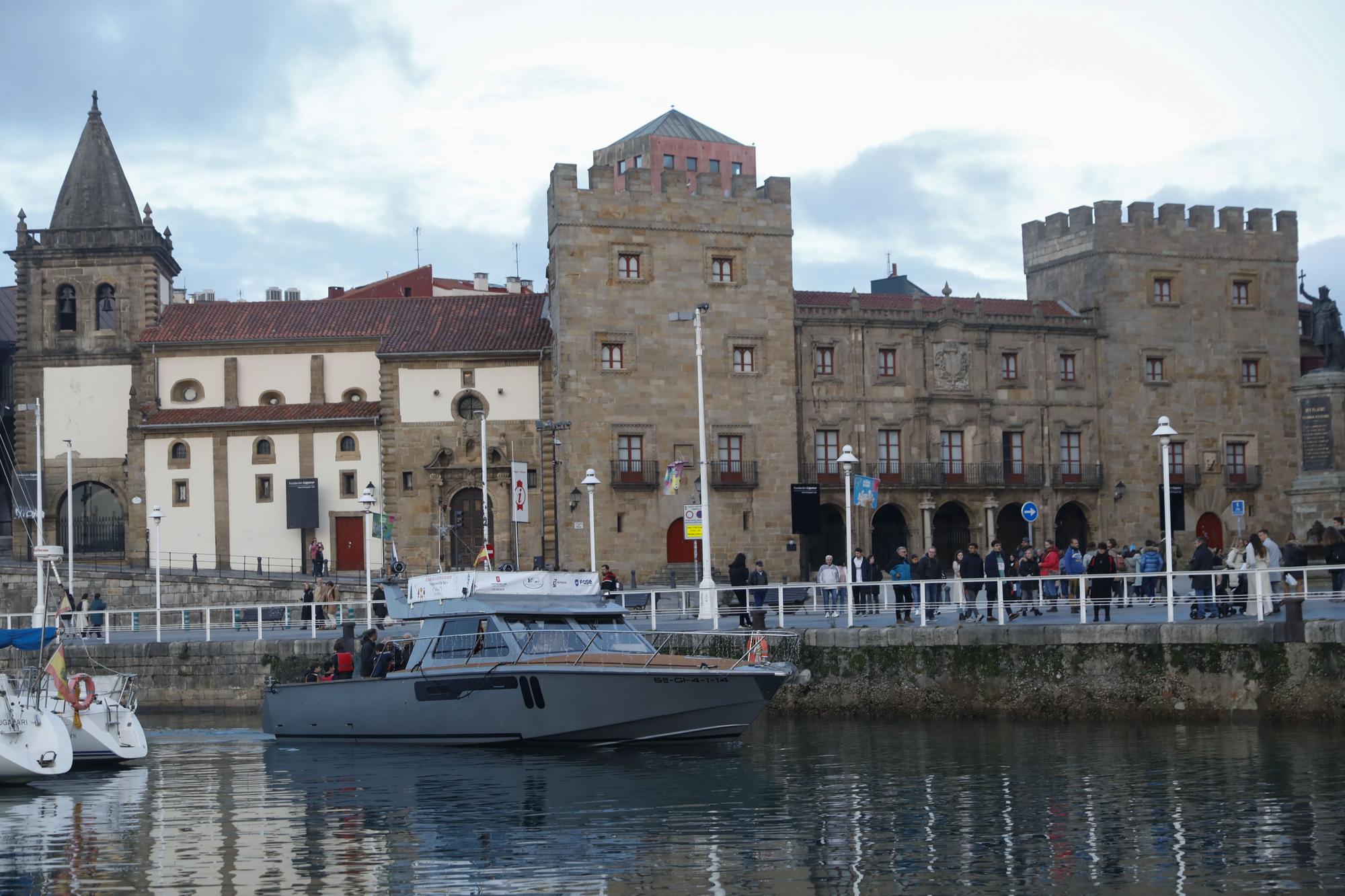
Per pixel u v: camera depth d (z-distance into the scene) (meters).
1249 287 93.88
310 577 77.88
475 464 84.44
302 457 85.81
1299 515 60.81
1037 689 43.53
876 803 31.34
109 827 30.66
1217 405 92.56
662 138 130.75
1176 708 41.72
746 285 84.06
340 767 38.06
